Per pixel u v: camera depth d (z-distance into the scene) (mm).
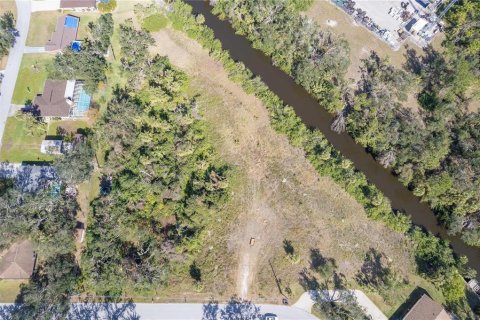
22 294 81312
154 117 95188
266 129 98750
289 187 92438
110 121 93250
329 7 115625
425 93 101688
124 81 103812
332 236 87750
